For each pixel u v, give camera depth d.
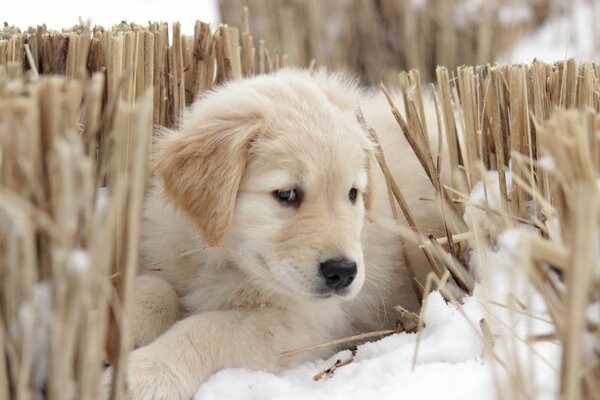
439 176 1.11
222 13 1.97
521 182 0.92
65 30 1.16
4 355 0.85
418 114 1.16
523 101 1.11
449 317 1.04
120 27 1.17
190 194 1.07
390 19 1.91
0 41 1.10
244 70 1.25
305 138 1.06
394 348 1.05
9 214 0.83
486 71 1.15
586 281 0.83
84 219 0.85
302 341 1.08
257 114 1.08
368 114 1.21
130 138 1.05
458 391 0.97
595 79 1.12
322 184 1.05
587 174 0.84
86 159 0.85
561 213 0.86
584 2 2.08
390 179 1.12
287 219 1.05
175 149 1.08
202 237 1.06
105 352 0.92
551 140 0.86
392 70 1.91
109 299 0.89
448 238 1.11
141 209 1.12
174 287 1.11
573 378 0.83
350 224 1.05
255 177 1.06
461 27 1.92
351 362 1.05
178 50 1.16
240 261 1.08
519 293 1.03
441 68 1.13
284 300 1.08
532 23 2.04
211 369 1.03
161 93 1.15
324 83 1.15
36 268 0.86
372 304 1.14
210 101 1.10
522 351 0.98
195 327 1.04
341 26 1.92
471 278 1.09
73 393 0.85
